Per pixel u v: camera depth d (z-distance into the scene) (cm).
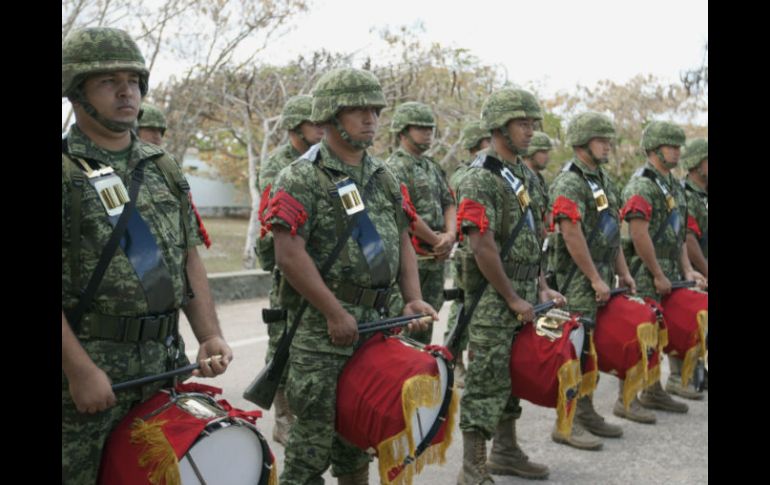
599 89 1702
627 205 591
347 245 320
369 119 325
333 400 317
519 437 528
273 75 1334
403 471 307
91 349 241
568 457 490
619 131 1666
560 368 403
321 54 1323
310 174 319
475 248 407
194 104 1291
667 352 601
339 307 310
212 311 281
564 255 530
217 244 1627
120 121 246
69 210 237
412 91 1395
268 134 1246
